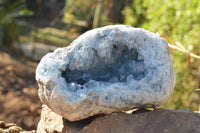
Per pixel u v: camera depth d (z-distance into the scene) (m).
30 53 2.10
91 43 0.55
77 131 0.58
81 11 2.40
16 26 2.39
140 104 0.55
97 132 0.57
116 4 1.95
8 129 0.71
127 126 0.57
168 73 0.55
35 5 3.32
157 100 0.55
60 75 0.54
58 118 0.63
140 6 1.59
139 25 1.59
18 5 2.50
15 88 1.51
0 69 1.79
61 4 3.17
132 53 0.56
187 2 1.17
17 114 1.18
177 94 1.15
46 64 0.55
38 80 0.55
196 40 1.10
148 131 0.56
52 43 2.18
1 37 2.28
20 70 1.81
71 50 0.55
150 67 0.55
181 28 1.16
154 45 0.56
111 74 0.56
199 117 0.57
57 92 0.53
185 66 1.12
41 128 0.64
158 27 1.29
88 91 0.53
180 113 0.58
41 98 0.56
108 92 0.54
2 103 1.31
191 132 0.55
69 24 2.37
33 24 2.88
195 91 1.11
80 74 0.56
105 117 0.58
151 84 0.55
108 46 0.55
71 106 0.53
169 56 0.57
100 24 1.85
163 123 0.57
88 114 0.55
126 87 0.54
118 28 0.55
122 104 0.55
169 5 1.24
